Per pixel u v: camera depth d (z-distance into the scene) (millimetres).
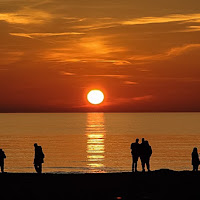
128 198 62406
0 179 82312
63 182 78312
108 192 67562
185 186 73125
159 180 79875
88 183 77000
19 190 69625
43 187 72625
